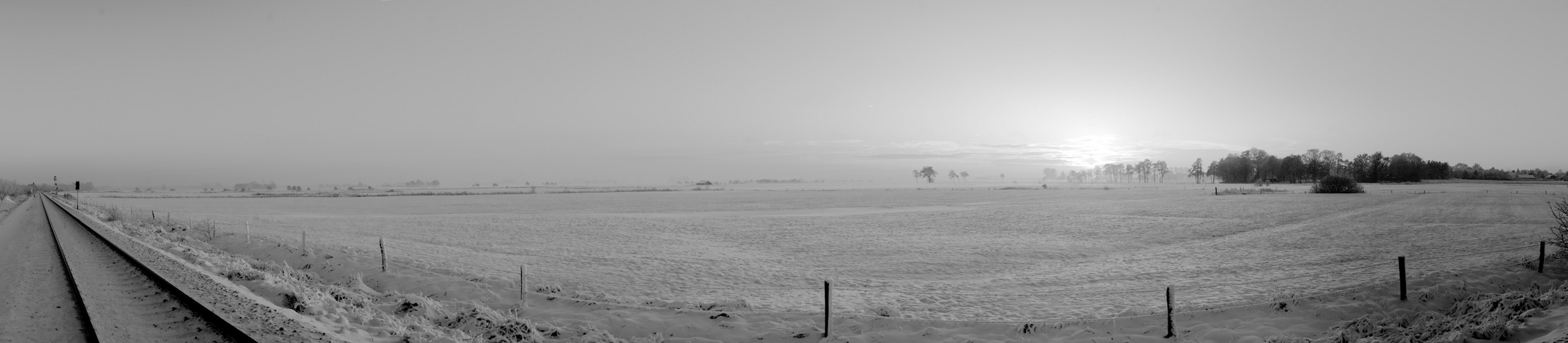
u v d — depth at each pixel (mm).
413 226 37906
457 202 81000
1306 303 11945
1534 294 10070
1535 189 109750
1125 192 107375
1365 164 166375
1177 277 17516
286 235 30844
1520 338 7832
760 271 19672
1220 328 10469
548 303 13234
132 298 11273
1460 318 9867
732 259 22531
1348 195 81500
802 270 20078
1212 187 154625
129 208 64312
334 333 9086
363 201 88875
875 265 21031
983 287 16375
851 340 10055
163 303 10703
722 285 17047
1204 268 19172
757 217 45969
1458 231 29812
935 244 27156
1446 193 84062
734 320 11375
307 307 10672
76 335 9016
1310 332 10281
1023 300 14383
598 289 16016
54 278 13781
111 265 15633
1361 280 15477
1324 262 19922
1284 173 169000
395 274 17297
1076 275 18438
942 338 10281
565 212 55000
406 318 11008
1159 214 45312
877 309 12531
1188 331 10398
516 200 90500
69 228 29406
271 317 9555
